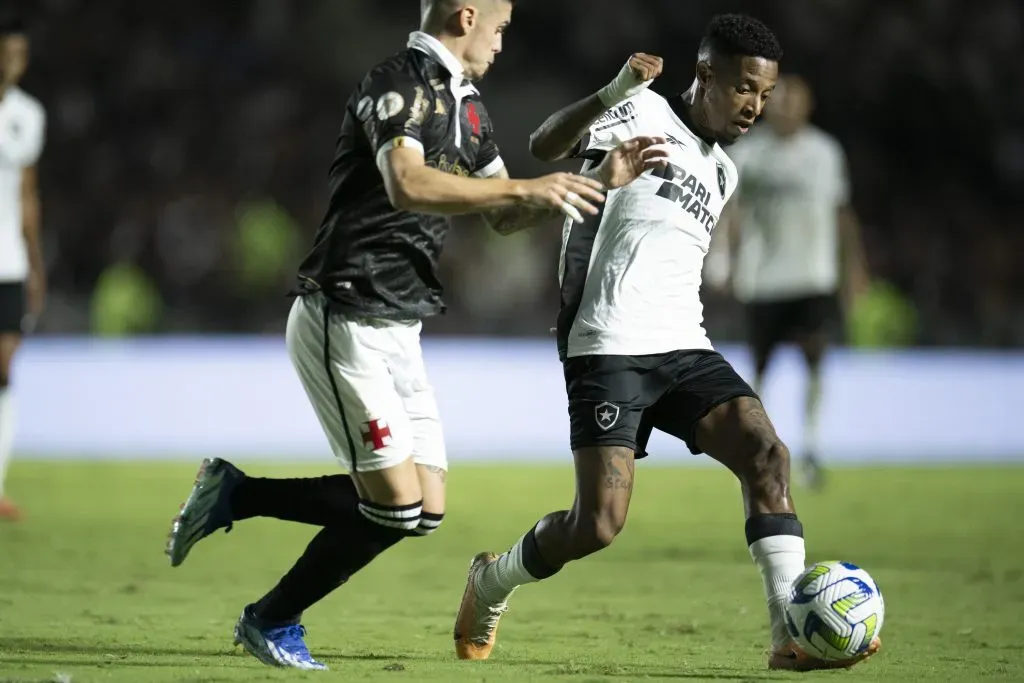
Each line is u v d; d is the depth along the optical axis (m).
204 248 95.06
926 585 26.33
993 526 36.72
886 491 46.03
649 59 16.36
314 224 99.19
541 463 56.19
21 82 101.38
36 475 48.34
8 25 33.78
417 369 16.52
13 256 34.66
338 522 16.38
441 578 27.33
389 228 15.72
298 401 63.28
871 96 104.56
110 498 41.50
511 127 102.06
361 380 15.82
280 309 91.44
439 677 15.73
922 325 89.12
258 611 16.53
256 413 63.22
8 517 35.84
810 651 15.79
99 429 61.97
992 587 26.11
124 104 102.12
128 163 100.25
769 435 16.77
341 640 19.50
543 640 19.70
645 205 17.09
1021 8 107.06
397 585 26.27
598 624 21.39
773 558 16.34
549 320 91.44
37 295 35.75
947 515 39.16
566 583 26.41
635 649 18.83
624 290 16.98
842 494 44.97
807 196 42.56
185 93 103.12
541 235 93.69
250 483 16.59
